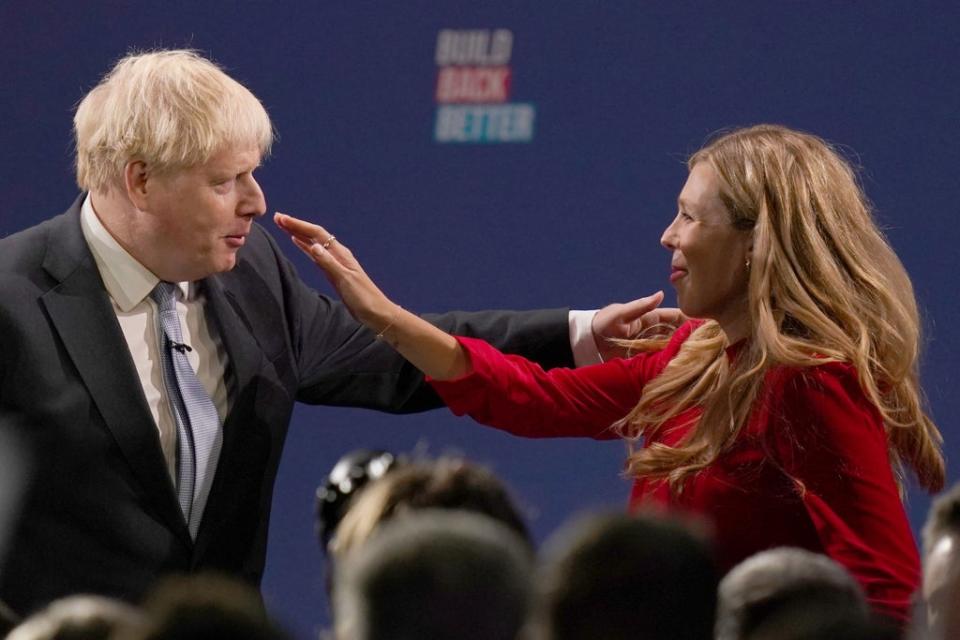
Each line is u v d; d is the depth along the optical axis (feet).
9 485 27.25
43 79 56.95
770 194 26.61
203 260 28.02
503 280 52.49
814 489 24.85
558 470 51.39
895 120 47.85
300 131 54.44
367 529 18.78
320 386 31.55
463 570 13.64
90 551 27.73
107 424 27.71
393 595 13.57
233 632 13.53
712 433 25.90
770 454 25.35
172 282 28.73
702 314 27.50
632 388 29.94
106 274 28.37
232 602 13.70
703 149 28.02
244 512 29.17
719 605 16.72
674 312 32.48
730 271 27.04
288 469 53.78
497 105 52.60
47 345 27.71
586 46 51.57
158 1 55.83
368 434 53.36
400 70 53.57
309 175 54.29
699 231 27.09
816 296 26.12
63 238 28.58
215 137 27.25
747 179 26.71
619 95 51.21
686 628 14.92
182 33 55.52
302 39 54.39
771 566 17.70
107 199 28.12
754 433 25.62
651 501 26.91
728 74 49.90
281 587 52.95
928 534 20.57
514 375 29.32
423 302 53.21
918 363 28.78
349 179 53.93
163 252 27.94
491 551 13.82
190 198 27.43
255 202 28.25
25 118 57.06
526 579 13.94
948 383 47.01
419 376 31.83
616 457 50.83
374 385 31.71
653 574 14.89
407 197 53.47
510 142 52.47
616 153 51.26
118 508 27.78
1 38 57.26
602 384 29.89
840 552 24.44
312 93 54.34
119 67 28.43
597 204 51.49
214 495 28.60
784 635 14.73
